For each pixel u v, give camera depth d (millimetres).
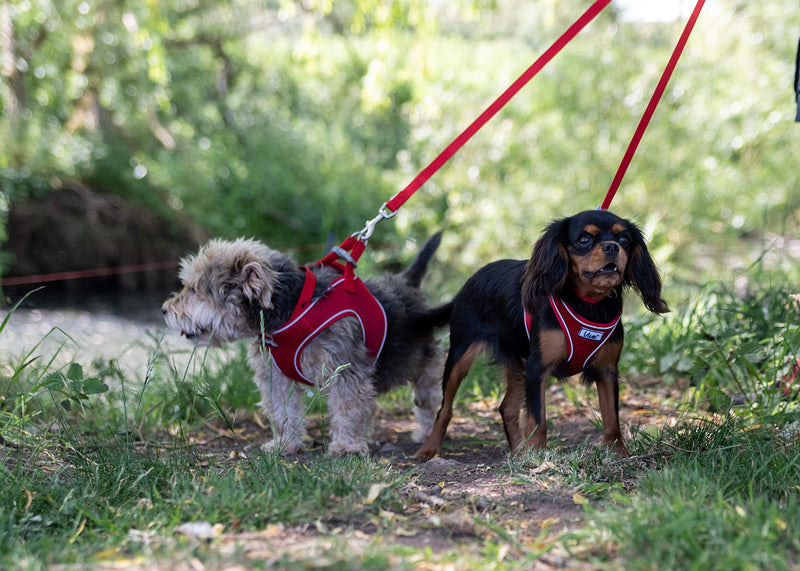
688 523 2479
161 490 3334
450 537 2777
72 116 15102
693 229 11383
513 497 3201
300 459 4285
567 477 3387
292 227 17156
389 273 5133
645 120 4180
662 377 5859
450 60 15211
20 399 4141
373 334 4285
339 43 19062
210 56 18062
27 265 14039
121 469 3332
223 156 17078
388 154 18984
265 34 20703
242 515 2891
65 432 4152
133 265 15102
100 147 14914
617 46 13078
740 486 2998
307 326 4086
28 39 13055
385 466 3801
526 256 11414
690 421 4406
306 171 17516
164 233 15539
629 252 3797
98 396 5008
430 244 5129
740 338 5035
